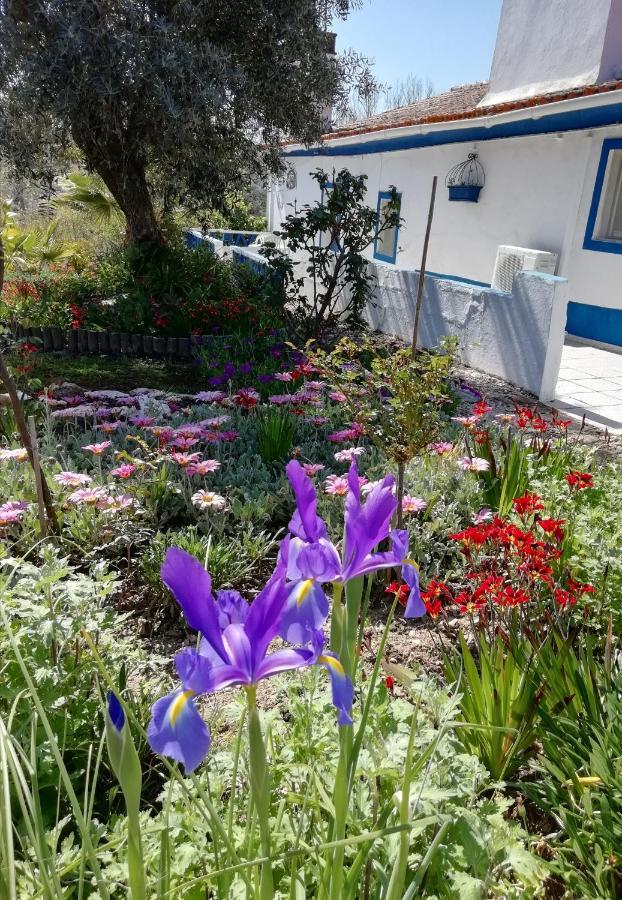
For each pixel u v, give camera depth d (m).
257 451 5.33
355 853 1.69
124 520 4.00
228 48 9.36
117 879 1.60
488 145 11.41
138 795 1.10
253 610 1.03
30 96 7.92
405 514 3.73
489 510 4.02
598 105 8.32
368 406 3.59
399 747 1.88
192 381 8.02
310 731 1.99
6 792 1.24
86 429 5.71
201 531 4.23
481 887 1.60
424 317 9.58
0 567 3.16
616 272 9.62
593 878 1.83
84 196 13.42
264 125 10.25
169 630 3.31
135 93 8.11
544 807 2.05
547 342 7.26
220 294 10.12
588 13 9.70
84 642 2.43
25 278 9.98
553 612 2.93
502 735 2.28
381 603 3.58
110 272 10.48
